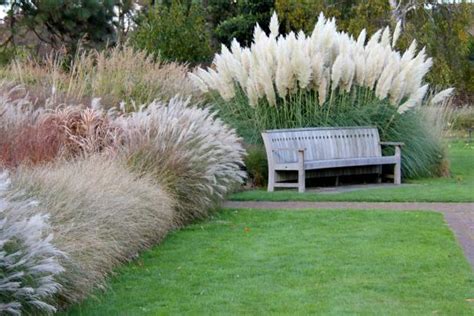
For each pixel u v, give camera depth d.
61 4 21.95
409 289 5.83
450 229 8.33
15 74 13.67
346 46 14.68
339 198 11.09
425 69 14.69
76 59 14.69
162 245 7.58
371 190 12.13
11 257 4.39
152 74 13.95
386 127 14.04
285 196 11.37
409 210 9.82
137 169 8.49
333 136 13.25
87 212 6.14
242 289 5.88
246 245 7.55
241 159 11.45
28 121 9.20
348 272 6.37
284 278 6.20
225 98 13.75
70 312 5.20
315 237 7.92
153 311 5.30
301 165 12.01
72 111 10.20
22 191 5.59
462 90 27.12
